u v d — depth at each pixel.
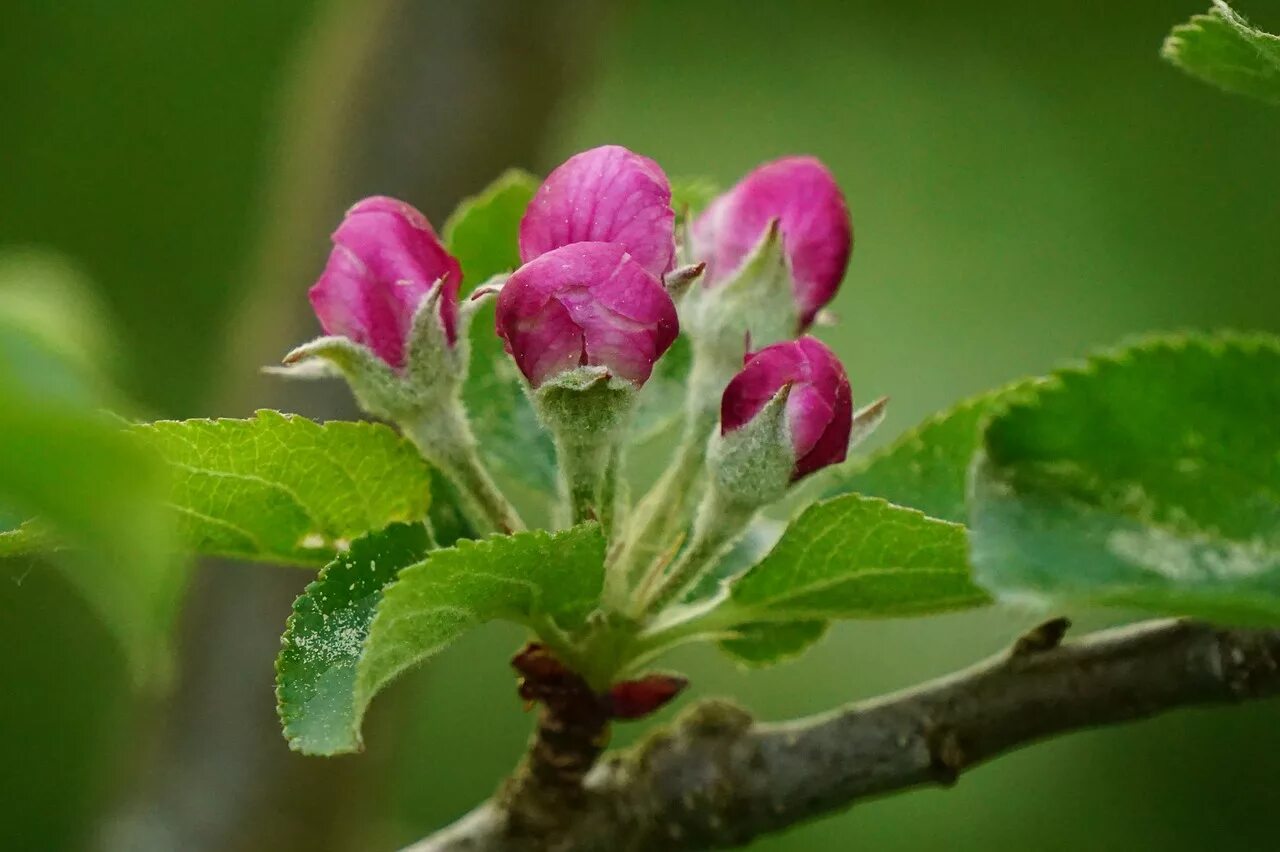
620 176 0.47
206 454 0.47
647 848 0.49
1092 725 0.48
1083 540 0.44
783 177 0.48
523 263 0.47
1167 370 0.45
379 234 0.47
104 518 0.30
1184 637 0.48
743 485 0.47
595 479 0.47
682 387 0.51
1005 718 0.48
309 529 0.48
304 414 0.56
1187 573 0.44
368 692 0.46
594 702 0.48
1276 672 0.47
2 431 0.29
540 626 0.47
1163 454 0.44
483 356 0.51
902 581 0.47
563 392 0.47
